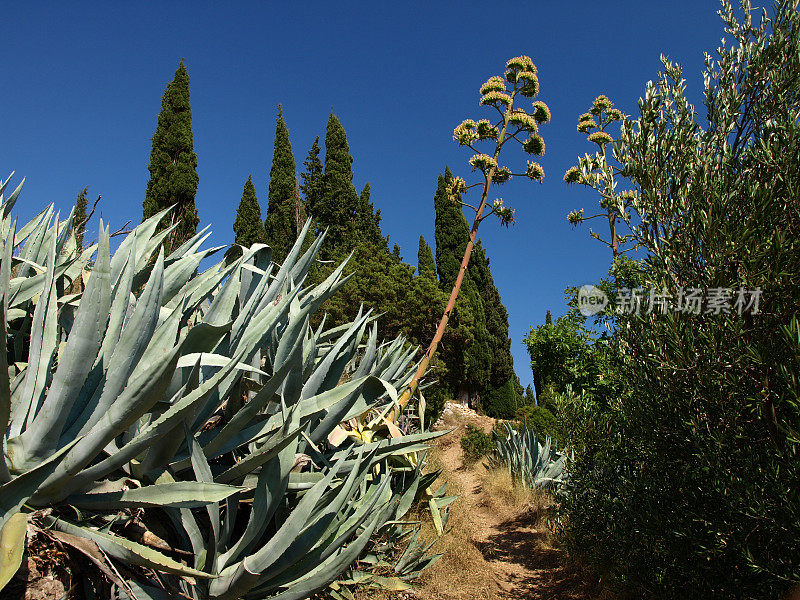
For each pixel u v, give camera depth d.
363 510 2.42
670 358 3.45
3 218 2.68
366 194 37.25
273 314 2.38
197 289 2.49
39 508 1.76
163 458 1.98
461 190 7.77
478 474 12.49
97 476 1.79
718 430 3.25
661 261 3.58
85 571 1.77
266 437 2.36
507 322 34.22
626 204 4.05
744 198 3.35
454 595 4.73
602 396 7.65
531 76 7.62
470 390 29.30
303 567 2.27
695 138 3.70
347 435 3.32
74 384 1.68
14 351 2.44
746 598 3.15
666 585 3.67
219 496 1.81
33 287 2.62
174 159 23.03
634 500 3.96
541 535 7.11
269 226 30.14
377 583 3.76
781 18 3.64
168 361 1.61
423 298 20.75
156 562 1.71
